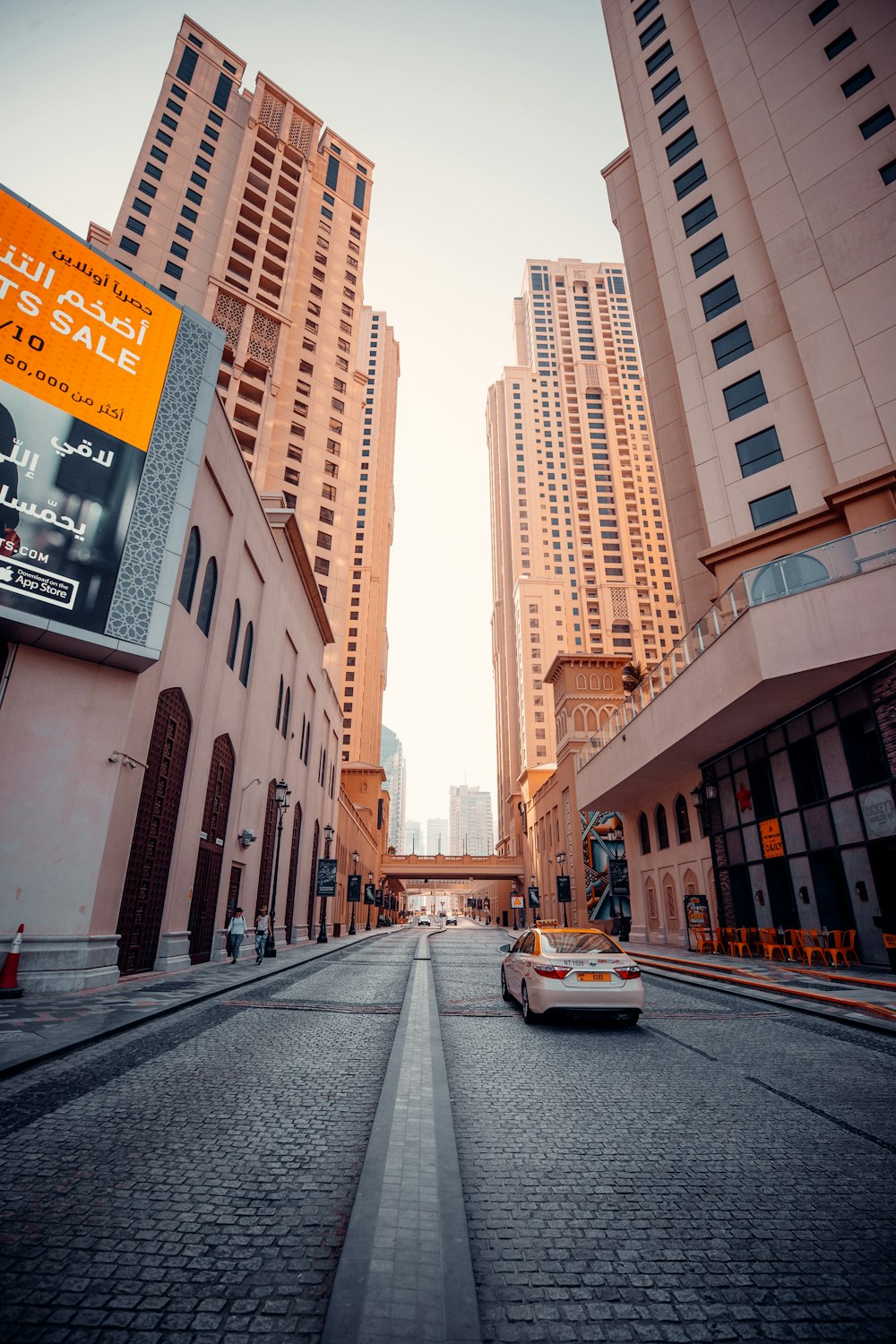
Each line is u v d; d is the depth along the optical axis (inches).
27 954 415.2
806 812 705.6
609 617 4288.9
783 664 612.7
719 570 909.2
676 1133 188.2
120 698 489.4
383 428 4877.0
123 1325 97.8
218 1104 209.2
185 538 556.4
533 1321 102.0
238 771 798.5
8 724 436.5
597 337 5054.1
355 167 2647.6
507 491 5349.4
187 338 586.6
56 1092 217.0
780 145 959.6
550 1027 349.7
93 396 502.9
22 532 444.5
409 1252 114.7
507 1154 172.2
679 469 1254.3
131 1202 140.0
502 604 5506.9
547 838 2368.4
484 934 2198.6
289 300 2121.1
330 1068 255.9
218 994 444.8
